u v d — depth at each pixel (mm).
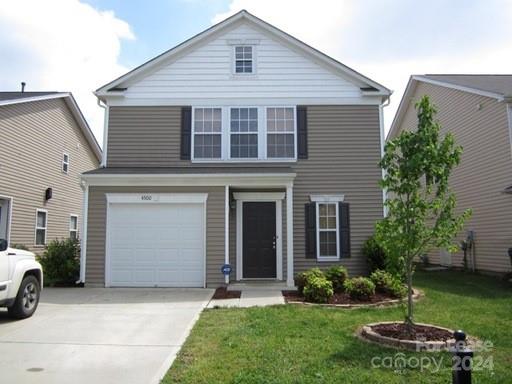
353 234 13297
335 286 10742
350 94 13844
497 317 8039
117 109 13773
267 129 13750
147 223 12117
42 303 9492
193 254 12023
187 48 13969
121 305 9289
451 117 18219
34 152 17609
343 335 6699
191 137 13625
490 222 15672
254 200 13109
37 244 17812
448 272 16625
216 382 4777
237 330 6977
